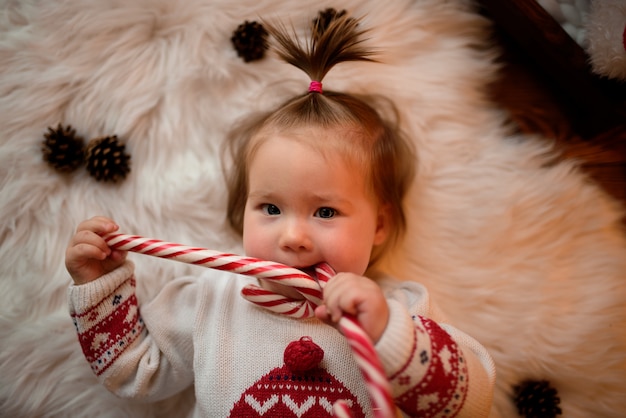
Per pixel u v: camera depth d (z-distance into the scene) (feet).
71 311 3.01
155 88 3.79
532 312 3.62
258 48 3.82
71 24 3.76
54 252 3.62
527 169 3.79
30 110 3.70
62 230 3.65
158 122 3.79
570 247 3.70
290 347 2.82
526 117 3.99
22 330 3.51
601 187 3.84
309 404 2.84
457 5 4.02
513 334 3.61
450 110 3.84
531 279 3.66
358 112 3.19
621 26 3.41
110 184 3.73
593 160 3.90
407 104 3.80
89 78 3.76
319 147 2.91
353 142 3.01
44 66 3.75
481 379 2.61
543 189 3.73
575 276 3.66
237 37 3.81
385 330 2.36
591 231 3.72
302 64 3.28
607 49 3.48
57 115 3.76
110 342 3.05
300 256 2.84
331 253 2.83
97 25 3.76
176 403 3.57
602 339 3.57
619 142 3.89
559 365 3.57
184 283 3.41
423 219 3.72
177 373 3.23
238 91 3.84
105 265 3.07
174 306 3.33
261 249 2.89
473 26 4.01
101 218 3.03
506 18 3.89
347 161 2.95
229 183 3.67
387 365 2.34
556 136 3.95
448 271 3.67
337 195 2.87
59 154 3.62
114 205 3.71
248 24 3.81
